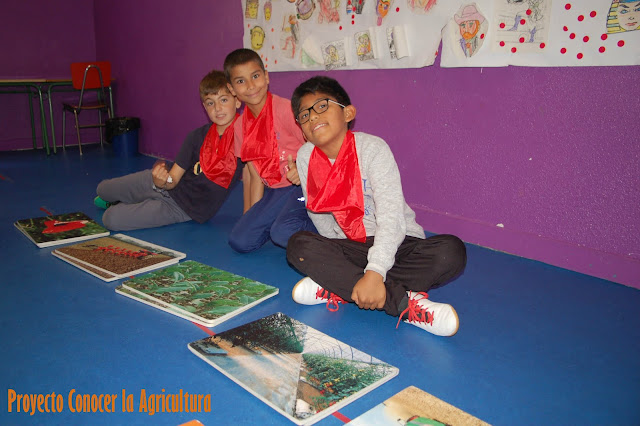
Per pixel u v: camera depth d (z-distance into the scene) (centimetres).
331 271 131
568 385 107
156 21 381
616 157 161
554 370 113
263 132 187
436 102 206
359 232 141
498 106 187
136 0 400
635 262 160
